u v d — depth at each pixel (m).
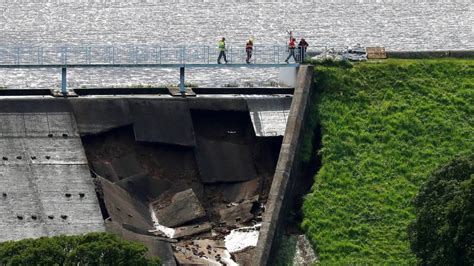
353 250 193.62
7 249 175.75
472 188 180.88
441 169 188.00
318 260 192.50
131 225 197.75
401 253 193.12
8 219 193.38
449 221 181.38
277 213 195.50
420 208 186.75
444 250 181.00
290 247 194.38
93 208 197.00
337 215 197.75
